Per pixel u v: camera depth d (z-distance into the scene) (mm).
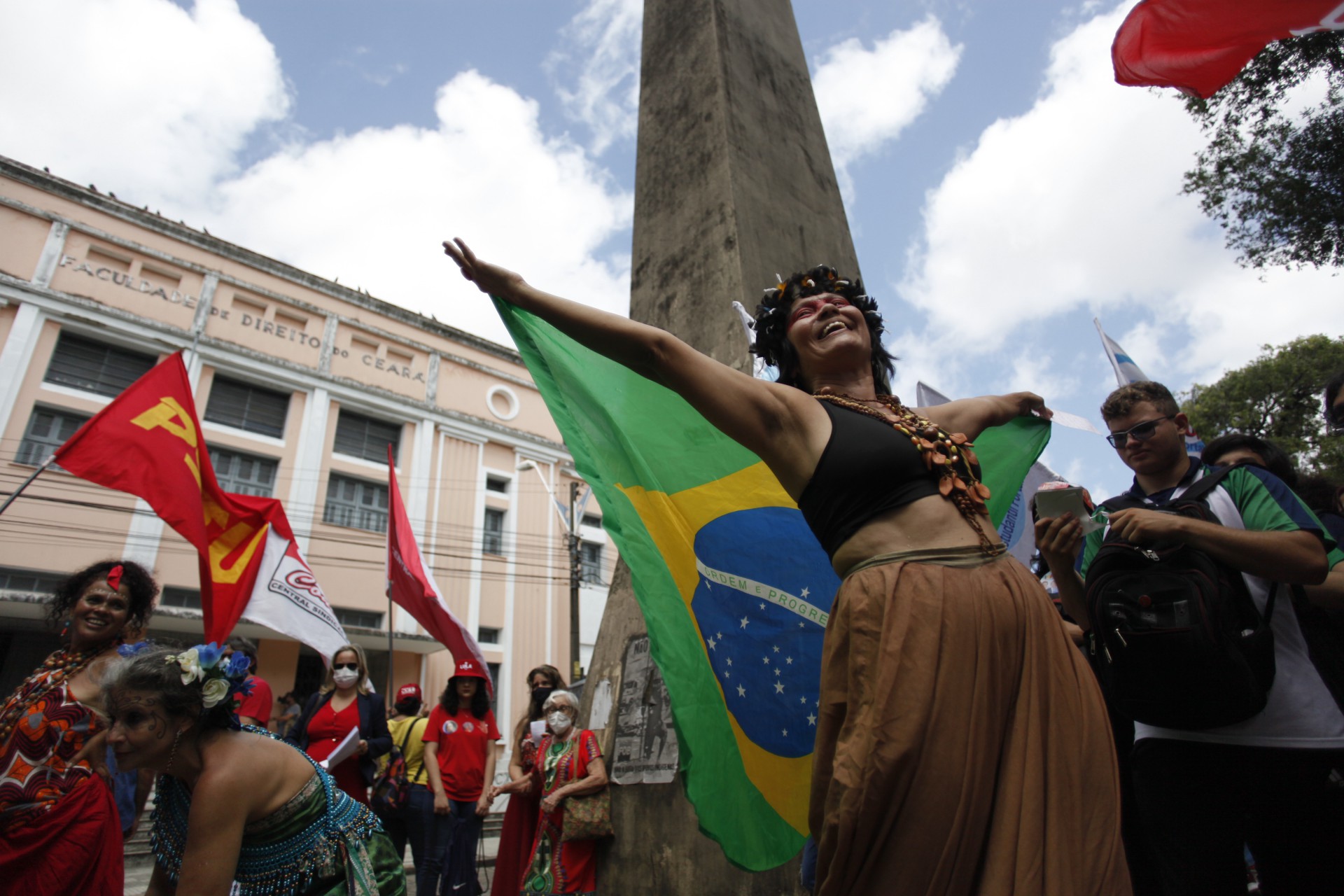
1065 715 1139
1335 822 1728
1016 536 3352
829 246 4090
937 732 1081
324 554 15281
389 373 17562
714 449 2092
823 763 1246
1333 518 2482
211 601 4496
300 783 1952
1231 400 13820
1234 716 1682
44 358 13305
